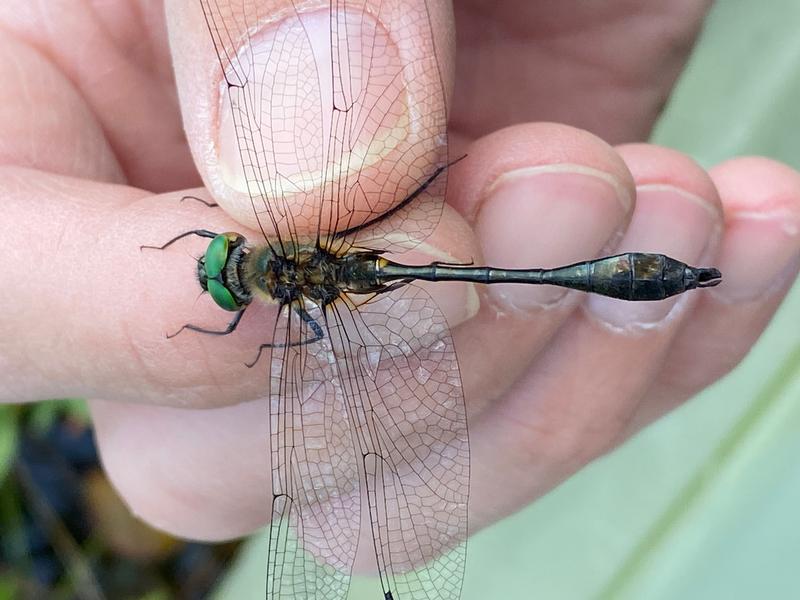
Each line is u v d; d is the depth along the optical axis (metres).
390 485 0.09
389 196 0.08
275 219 0.08
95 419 0.11
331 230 0.08
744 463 0.10
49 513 0.15
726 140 0.14
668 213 0.08
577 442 0.09
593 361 0.09
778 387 0.11
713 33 0.14
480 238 0.08
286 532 0.08
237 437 0.09
